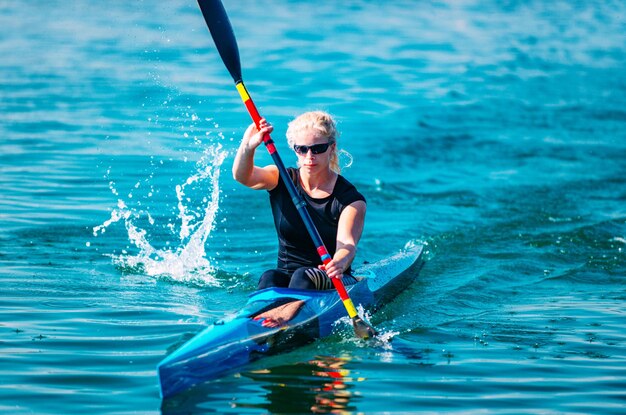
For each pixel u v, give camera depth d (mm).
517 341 19719
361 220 20344
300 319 19172
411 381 16953
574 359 18453
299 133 19969
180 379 16078
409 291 24234
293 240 20984
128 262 26234
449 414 15320
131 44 79188
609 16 116875
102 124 47156
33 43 78125
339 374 17266
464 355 18656
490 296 23812
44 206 31969
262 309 19141
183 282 24562
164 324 20391
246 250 28203
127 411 15164
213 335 17562
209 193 35156
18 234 28297
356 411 15359
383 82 65250
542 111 57344
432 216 32906
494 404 15828
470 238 30000
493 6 125750
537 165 42250
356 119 51781
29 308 21250
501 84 67562
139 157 40188
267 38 85250
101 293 23000
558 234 30484
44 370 17062
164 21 95000
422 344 19438
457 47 86500
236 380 16719
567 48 89062
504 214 33312
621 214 33438
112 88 57812
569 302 23234
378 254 27797
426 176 39562
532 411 15508
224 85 60125
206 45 79812
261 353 17766
